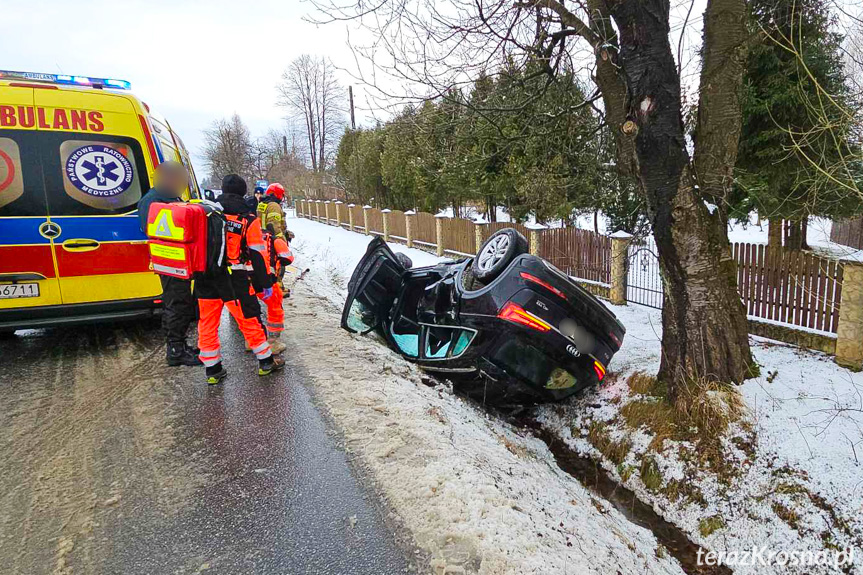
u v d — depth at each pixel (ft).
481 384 16.51
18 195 15.14
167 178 14.60
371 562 7.29
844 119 12.08
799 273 19.24
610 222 42.93
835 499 11.26
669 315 15.11
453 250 47.03
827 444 12.37
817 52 27.73
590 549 8.66
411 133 23.36
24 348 17.49
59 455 10.45
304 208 111.24
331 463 10.00
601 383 17.87
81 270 15.79
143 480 9.54
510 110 19.85
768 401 13.94
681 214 13.80
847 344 16.31
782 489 11.94
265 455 10.35
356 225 75.77
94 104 15.92
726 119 14.03
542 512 9.32
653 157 13.52
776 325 19.83
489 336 14.90
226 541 7.84
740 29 13.62
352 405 12.62
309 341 18.08
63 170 15.55
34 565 7.36
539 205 32.24
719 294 14.35
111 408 12.66
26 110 15.14
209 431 11.42
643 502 13.65
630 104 13.41
